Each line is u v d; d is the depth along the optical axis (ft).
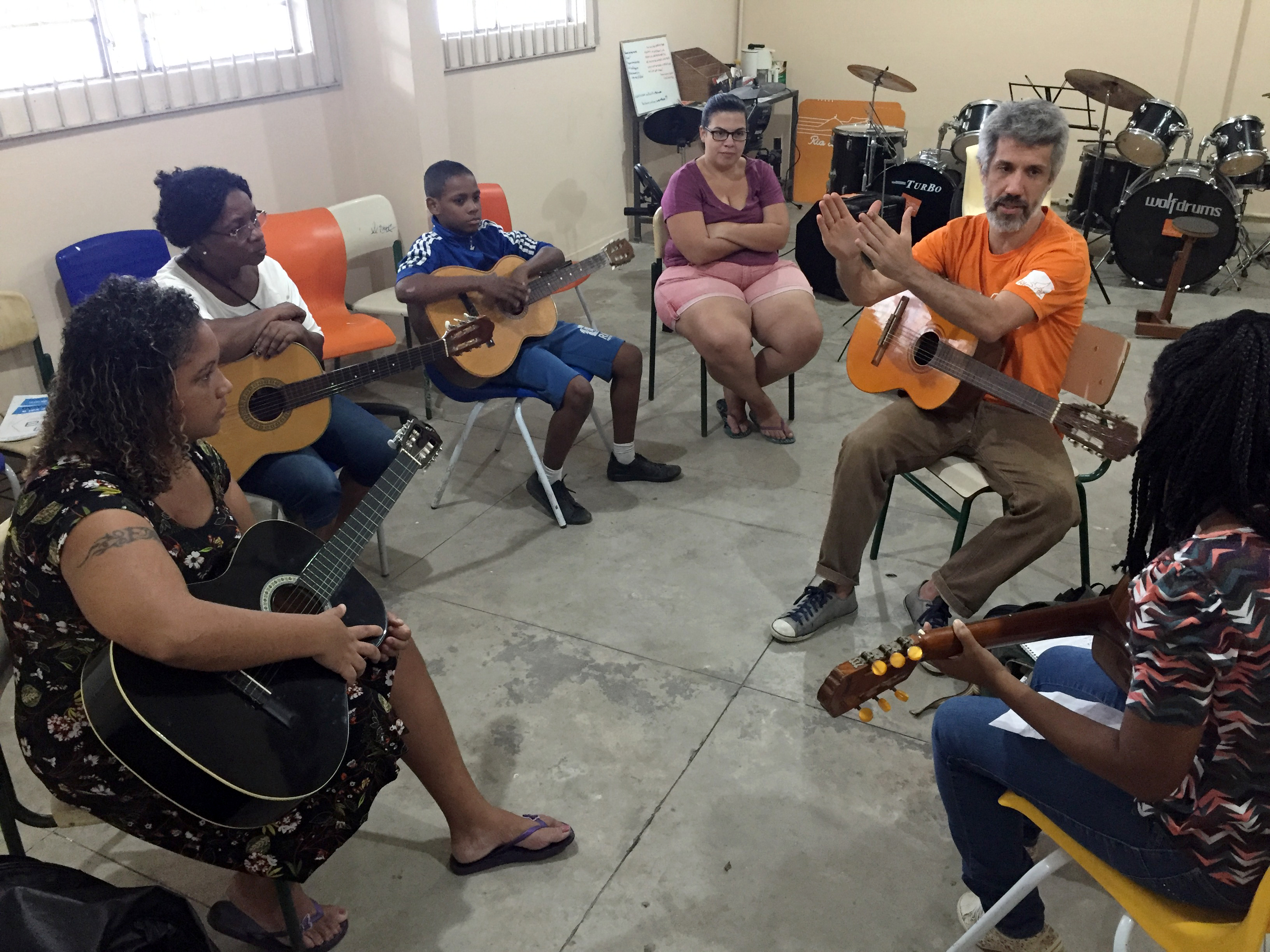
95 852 5.88
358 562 8.94
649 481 10.43
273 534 4.72
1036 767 4.13
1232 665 3.19
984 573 7.23
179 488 4.39
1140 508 3.77
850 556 7.73
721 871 5.75
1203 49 19.95
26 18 9.00
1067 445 10.15
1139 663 3.33
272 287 8.10
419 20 12.00
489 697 7.20
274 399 7.41
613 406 10.05
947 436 7.48
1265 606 3.11
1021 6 21.18
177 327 3.93
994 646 4.36
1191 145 20.65
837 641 7.82
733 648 7.75
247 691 4.11
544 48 16.22
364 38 12.15
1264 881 3.39
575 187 18.13
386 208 11.97
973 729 4.39
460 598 8.43
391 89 12.31
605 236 19.53
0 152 9.00
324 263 11.21
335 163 12.64
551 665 7.56
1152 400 3.50
